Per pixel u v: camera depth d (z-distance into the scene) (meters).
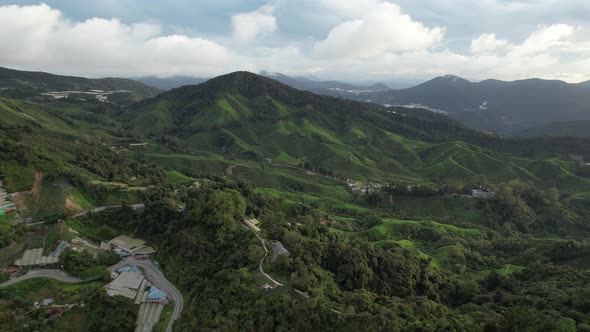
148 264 121.00
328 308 80.69
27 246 115.81
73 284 104.75
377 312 81.62
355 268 106.81
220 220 125.38
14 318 87.62
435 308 88.69
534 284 119.25
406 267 116.44
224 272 100.50
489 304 105.56
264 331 79.06
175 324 90.25
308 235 132.50
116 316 90.69
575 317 85.88
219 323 80.94
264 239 118.50
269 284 91.94
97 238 133.75
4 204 127.88
